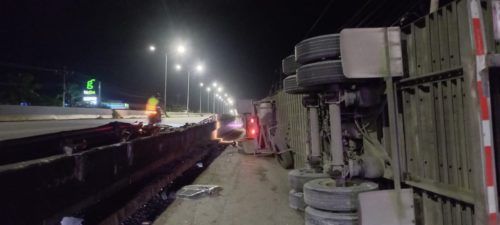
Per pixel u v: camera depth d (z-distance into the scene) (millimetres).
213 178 10516
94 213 5688
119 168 6434
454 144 3926
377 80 5145
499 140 3346
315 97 6531
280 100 13711
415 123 4594
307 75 5168
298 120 10734
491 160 3209
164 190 8547
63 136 6172
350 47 4297
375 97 5148
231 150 18875
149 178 8414
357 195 4566
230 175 11070
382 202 4164
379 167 5266
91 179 5227
